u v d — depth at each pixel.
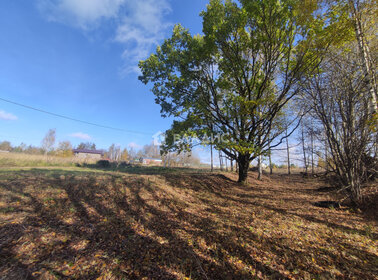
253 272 3.18
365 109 6.23
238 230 4.83
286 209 6.94
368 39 6.79
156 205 6.41
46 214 4.75
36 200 5.43
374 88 6.18
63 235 3.95
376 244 4.05
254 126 11.76
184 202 7.29
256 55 10.99
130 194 6.80
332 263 3.39
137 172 18.20
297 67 8.45
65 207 5.22
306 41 7.99
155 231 4.60
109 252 3.58
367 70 6.29
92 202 5.79
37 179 7.60
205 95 13.16
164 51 12.59
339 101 6.69
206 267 3.33
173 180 10.55
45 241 3.68
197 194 9.06
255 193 10.59
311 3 7.17
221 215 6.10
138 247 3.84
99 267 3.15
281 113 12.31
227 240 4.25
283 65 10.59
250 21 9.82
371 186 7.11
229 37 10.45
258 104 10.62
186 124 12.35
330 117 6.90
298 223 5.36
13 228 3.93
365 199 6.57
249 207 7.25
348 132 6.55
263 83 10.87
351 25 6.64
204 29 10.82
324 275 3.02
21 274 2.79
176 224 5.11
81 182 7.35
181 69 12.43
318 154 7.92
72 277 2.88
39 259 3.20
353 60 6.71
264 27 9.49
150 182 8.53
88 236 4.04
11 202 5.16
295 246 4.00
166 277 3.03
